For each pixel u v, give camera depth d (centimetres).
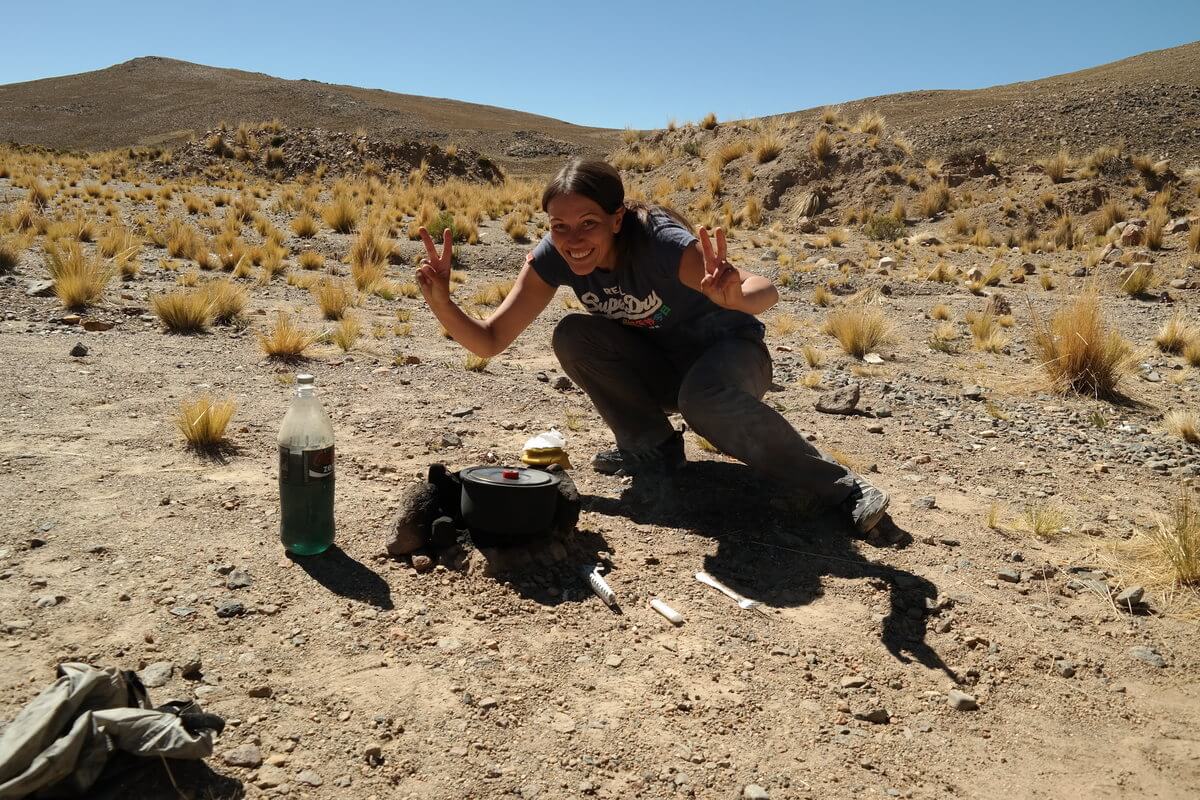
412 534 348
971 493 484
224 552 338
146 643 275
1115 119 3875
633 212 377
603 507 421
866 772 251
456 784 231
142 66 11938
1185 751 271
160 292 955
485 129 9006
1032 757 264
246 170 3119
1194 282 1439
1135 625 344
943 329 1029
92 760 209
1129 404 749
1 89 10375
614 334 427
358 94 10669
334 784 226
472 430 534
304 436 332
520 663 287
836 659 306
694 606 333
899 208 2255
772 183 2477
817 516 417
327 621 298
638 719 265
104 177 2642
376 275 1188
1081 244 1966
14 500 369
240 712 248
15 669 254
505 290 1181
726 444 388
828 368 834
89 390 548
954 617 338
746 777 244
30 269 1041
